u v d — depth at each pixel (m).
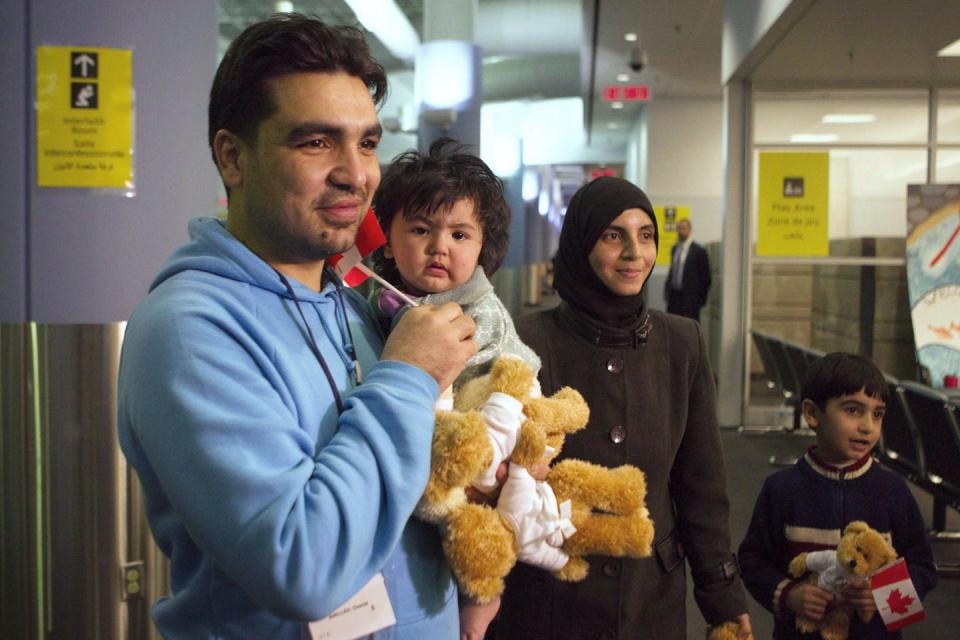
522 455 1.18
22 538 2.38
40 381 2.38
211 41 2.62
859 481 2.13
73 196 2.38
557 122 21.67
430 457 1.00
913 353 7.00
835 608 1.98
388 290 1.32
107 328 2.41
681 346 1.78
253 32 0.99
